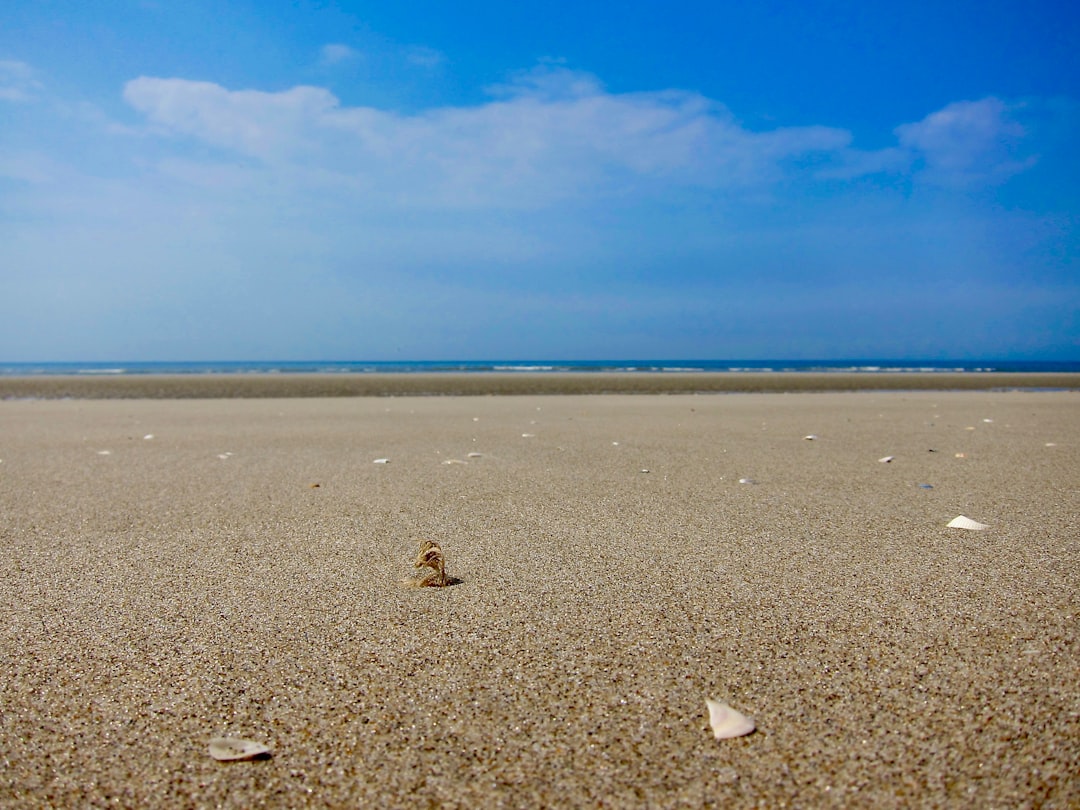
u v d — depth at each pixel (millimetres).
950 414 2533
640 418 2379
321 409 2932
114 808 370
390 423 2215
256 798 375
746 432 1895
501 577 676
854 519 883
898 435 1812
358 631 558
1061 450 1485
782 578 665
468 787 380
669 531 833
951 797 368
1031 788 372
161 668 502
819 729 423
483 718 438
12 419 2490
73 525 884
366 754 407
